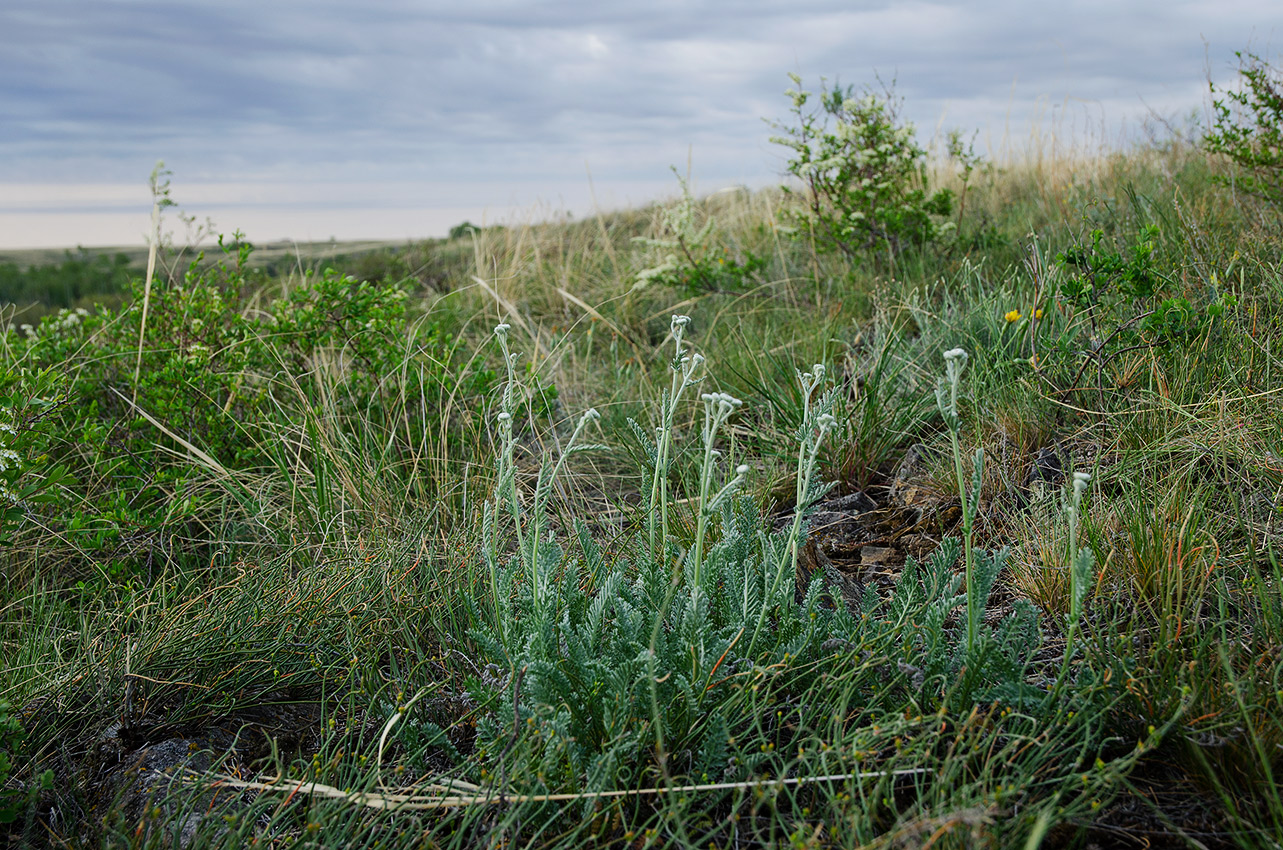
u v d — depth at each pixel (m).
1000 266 5.24
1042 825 1.36
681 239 6.69
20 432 2.66
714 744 1.76
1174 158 6.97
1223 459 2.66
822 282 6.07
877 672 1.95
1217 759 1.68
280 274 6.38
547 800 1.70
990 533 2.82
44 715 2.19
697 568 1.96
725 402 1.88
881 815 1.69
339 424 4.04
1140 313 3.63
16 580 3.18
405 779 1.94
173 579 3.17
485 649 2.06
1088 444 3.12
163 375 3.97
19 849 1.79
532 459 4.04
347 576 2.72
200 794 1.85
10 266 25.17
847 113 6.00
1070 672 2.02
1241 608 2.08
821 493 2.00
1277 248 3.89
